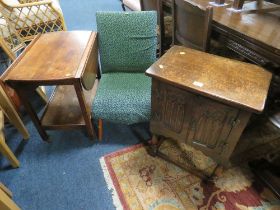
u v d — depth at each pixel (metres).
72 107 1.60
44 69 1.24
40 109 1.88
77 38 1.52
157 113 1.22
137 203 1.24
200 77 1.02
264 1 1.73
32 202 1.26
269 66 1.25
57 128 1.49
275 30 1.32
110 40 1.57
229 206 1.22
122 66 1.64
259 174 1.33
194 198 1.25
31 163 1.46
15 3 2.38
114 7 3.99
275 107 1.26
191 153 1.50
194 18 1.36
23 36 2.58
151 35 1.56
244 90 0.95
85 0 4.35
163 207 1.22
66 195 1.29
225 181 1.34
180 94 1.04
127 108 1.34
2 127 1.33
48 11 2.54
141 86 1.48
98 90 1.46
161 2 1.83
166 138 1.59
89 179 1.37
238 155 1.48
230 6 1.65
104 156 1.49
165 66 1.09
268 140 1.58
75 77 1.17
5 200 0.91
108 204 1.24
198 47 1.48
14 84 1.20
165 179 1.35
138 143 1.58
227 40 1.45
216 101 0.95
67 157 1.50
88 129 1.49
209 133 1.10
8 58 2.09
